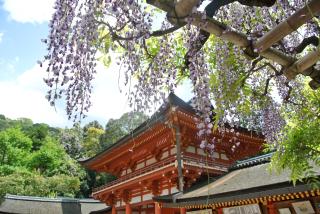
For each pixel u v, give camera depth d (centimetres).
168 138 1558
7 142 4803
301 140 416
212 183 1352
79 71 268
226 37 264
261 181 1052
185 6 224
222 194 1088
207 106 314
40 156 4834
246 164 1462
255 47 272
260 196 964
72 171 4859
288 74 310
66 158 5050
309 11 238
